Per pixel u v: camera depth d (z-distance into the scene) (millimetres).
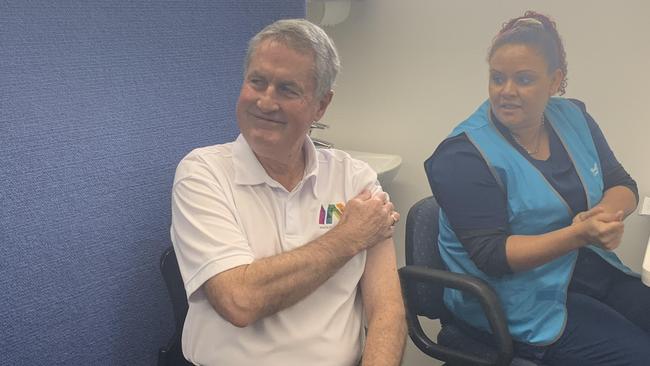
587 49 1903
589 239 1741
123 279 1724
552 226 1839
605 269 1884
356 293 1492
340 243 1354
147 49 1709
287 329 1352
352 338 1432
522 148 1830
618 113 1906
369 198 1419
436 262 1869
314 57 1335
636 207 1924
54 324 1562
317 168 1468
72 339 1610
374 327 1423
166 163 1798
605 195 1884
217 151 1435
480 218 1779
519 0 1982
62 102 1525
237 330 1336
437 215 1884
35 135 1475
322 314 1392
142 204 1747
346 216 1395
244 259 1290
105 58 1610
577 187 1846
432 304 1863
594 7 1872
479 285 1640
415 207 1866
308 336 1359
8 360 1473
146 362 1830
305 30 1342
